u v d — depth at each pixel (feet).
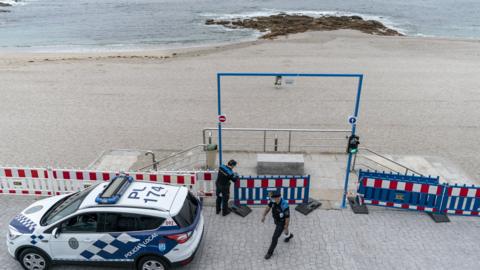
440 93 77.05
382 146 50.62
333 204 33.47
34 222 24.81
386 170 42.27
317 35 164.45
